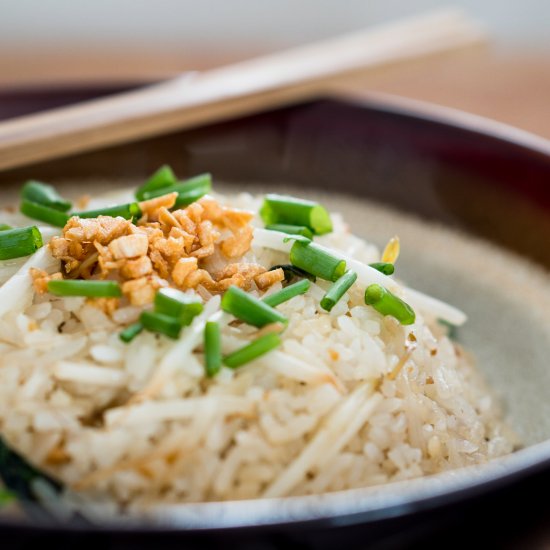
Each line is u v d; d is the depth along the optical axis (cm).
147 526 27
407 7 76
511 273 40
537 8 75
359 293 34
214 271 33
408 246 42
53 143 41
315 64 46
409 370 33
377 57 47
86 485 30
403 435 32
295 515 27
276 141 44
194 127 43
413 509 27
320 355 32
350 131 44
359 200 43
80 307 32
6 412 30
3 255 33
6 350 31
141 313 31
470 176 42
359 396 32
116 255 32
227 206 36
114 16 73
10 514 28
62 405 30
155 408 30
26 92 44
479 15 76
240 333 32
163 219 33
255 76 45
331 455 31
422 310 36
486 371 38
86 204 38
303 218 36
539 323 39
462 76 69
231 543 27
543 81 69
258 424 31
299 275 34
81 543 27
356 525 27
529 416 37
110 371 31
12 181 42
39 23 71
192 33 75
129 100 43
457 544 29
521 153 41
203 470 30
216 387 31
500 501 28
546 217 40
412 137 43
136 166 43
